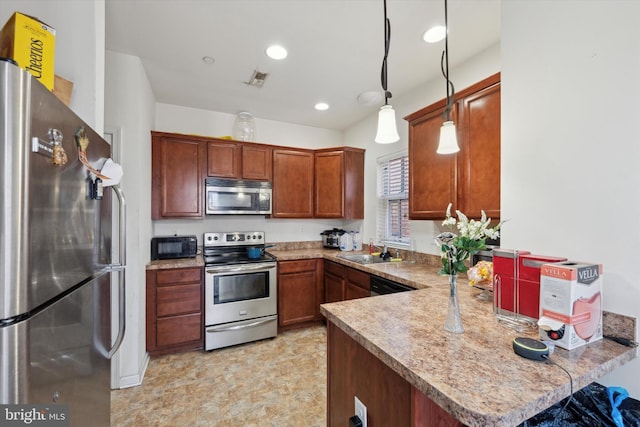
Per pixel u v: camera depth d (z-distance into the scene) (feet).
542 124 4.40
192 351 9.04
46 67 3.28
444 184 6.84
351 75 8.62
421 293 5.31
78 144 2.98
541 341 3.16
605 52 3.69
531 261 3.74
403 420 2.86
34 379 2.23
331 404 4.33
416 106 9.48
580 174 3.94
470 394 2.25
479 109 5.97
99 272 3.69
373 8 5.81
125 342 7.20
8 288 2.01
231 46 7.16
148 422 5.90
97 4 4.54
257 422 5.92
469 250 3.44
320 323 11.42
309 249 12.67
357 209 12.26
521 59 4.69
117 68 7.37
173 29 6.48
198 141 10.14
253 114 11.92
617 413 2.88
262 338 9.80
